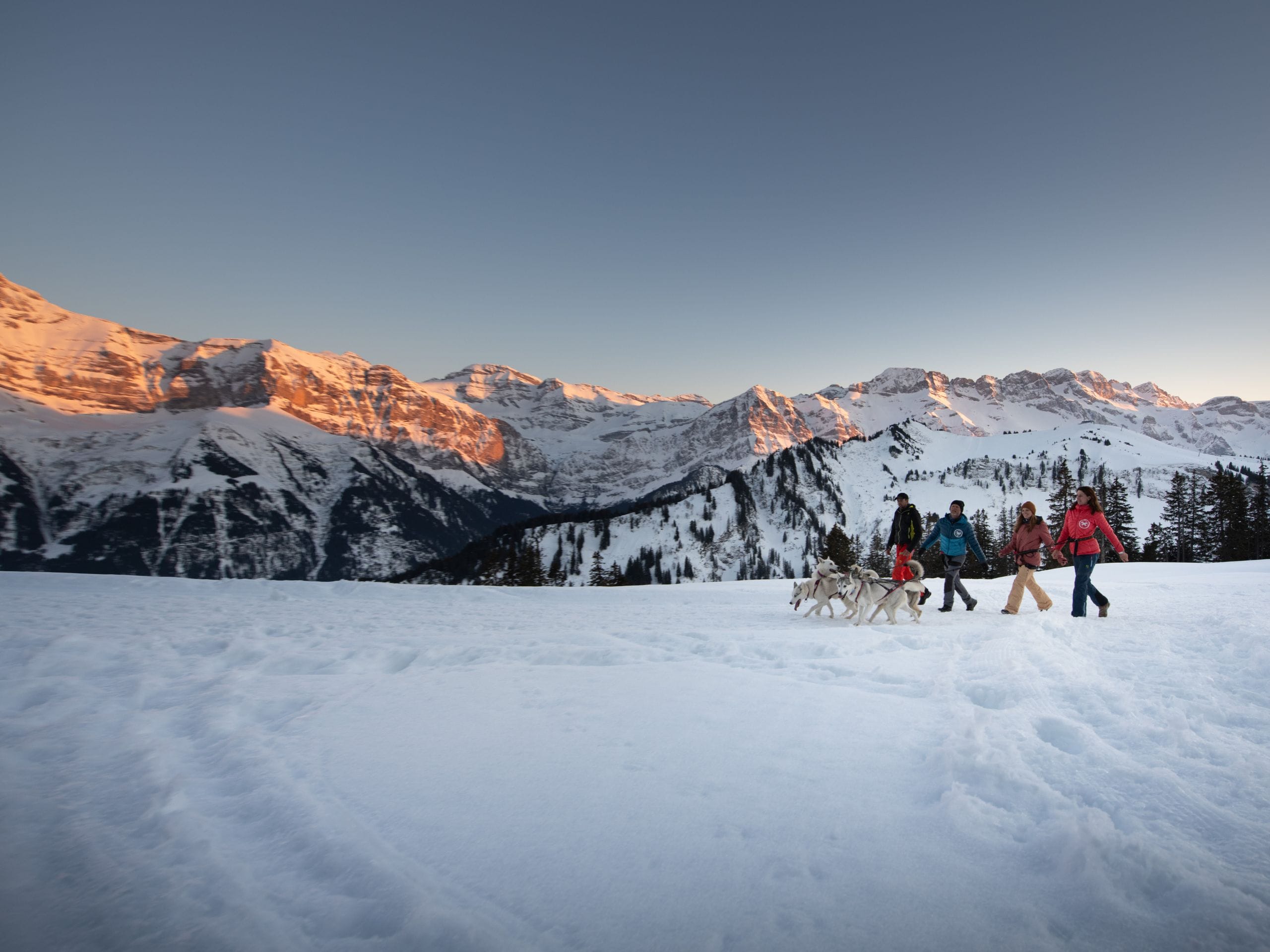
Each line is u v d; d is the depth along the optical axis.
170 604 13.09
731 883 2.63
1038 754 3.73
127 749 4.34
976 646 7.13
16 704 5.58
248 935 2.37
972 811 3.12
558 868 2.77
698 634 8.83
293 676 6.40
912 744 4.11
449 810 3.34
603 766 3.86
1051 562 27.52
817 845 2.89
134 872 2.77
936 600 13.55
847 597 11.09
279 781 3.71
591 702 5.21
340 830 3.12
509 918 2.44
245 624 10.55
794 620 11.52
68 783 3.77
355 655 7.55
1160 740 3.94
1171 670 5.68
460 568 156.38
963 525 11.81
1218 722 4.32
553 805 3.36
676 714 4.84
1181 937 2.17
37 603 12.47
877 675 6.01
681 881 2.66
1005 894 2.50
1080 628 8.37
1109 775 3.42
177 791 3.62
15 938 2.28
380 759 4.06
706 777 3.65
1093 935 2.23
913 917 2.37
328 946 2.34
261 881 2.77
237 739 4.45
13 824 3.20
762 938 2.29
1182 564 22.81
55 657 6.98
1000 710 4.64
